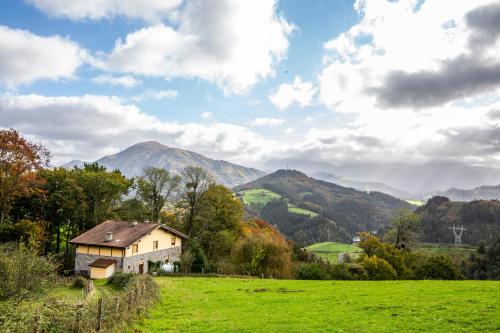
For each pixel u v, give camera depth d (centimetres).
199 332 2286
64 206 7744
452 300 3084
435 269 6488
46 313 1923
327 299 3462
